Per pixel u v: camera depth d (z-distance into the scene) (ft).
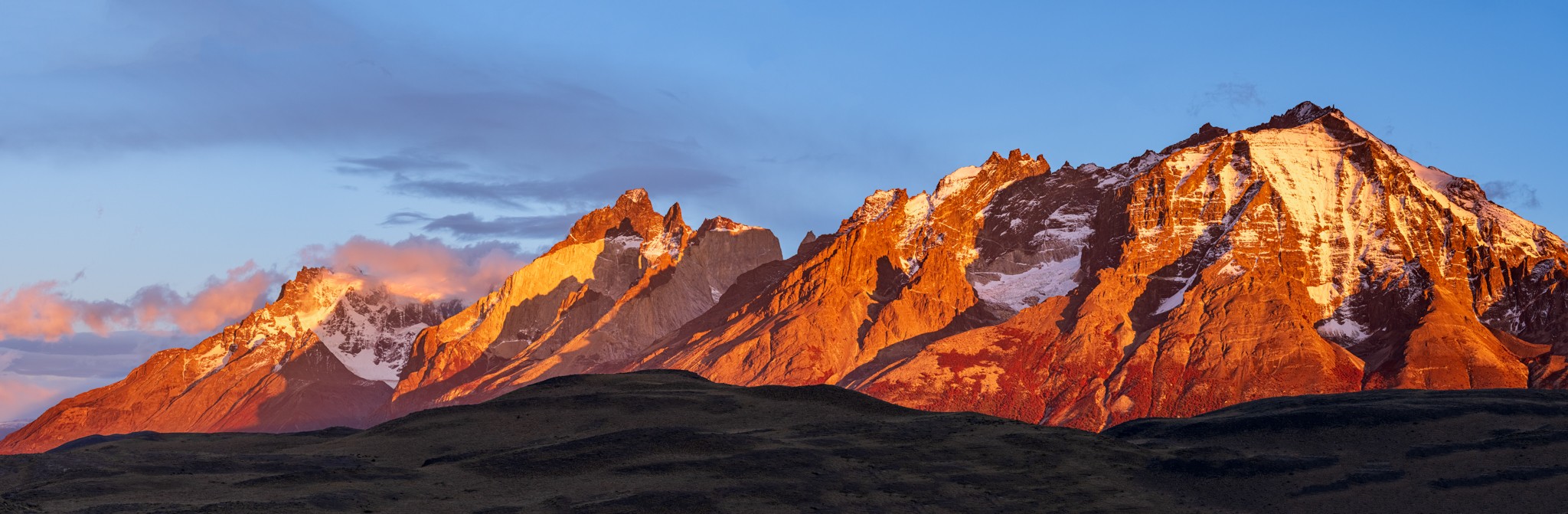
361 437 504.02
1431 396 539.70
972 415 526.98
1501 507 400.67
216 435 551.18
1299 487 431.84
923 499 412.57
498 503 389.60
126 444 517.55
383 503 383.45
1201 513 415.23
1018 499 419.33
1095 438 492.95
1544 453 442.09
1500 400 519.19
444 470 431.84
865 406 543.80
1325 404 536.01
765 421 515.50
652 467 429.79
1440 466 440.86
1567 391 541.75
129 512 356.59
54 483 399.85
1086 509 413.39
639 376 603.67
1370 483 430.61
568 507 385.09
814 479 424.46
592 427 502.38
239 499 377.09
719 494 401.08
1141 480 447.42
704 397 548.31
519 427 505.25
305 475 410.31
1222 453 464.65
